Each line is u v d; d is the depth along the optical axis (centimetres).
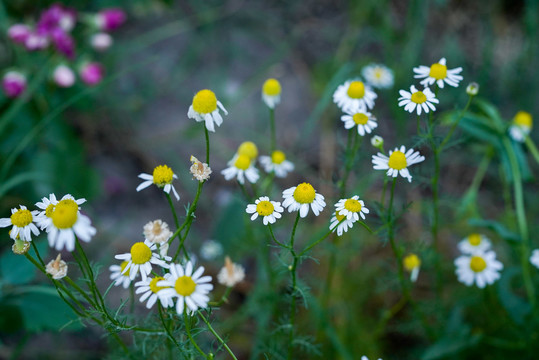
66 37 71
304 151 84
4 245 68
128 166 81
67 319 55
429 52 93
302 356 62
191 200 78
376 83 65
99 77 75
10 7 83
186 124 86
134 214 76
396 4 99
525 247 60
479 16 98
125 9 94
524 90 87
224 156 82
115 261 69
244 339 65
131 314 50
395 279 59
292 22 100
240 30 98
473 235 59
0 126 66
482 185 81
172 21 96
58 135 73
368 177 66
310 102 90
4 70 76
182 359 47
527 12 87
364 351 64
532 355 58
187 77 91
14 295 56
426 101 49
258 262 65
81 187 72
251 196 70
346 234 68
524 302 59
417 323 60
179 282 42
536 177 82
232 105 89
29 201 69
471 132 63
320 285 63
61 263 44
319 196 47
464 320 64
